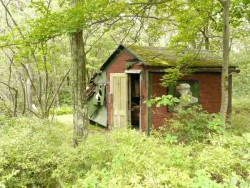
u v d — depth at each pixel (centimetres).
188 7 791
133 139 402
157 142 429
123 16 603
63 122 1213
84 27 535
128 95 1107
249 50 1736
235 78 1902
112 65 1195
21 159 404
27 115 1027
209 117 557
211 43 1365
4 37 594
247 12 862
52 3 928
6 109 1069
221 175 300
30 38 549
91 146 418
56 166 416
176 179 262
